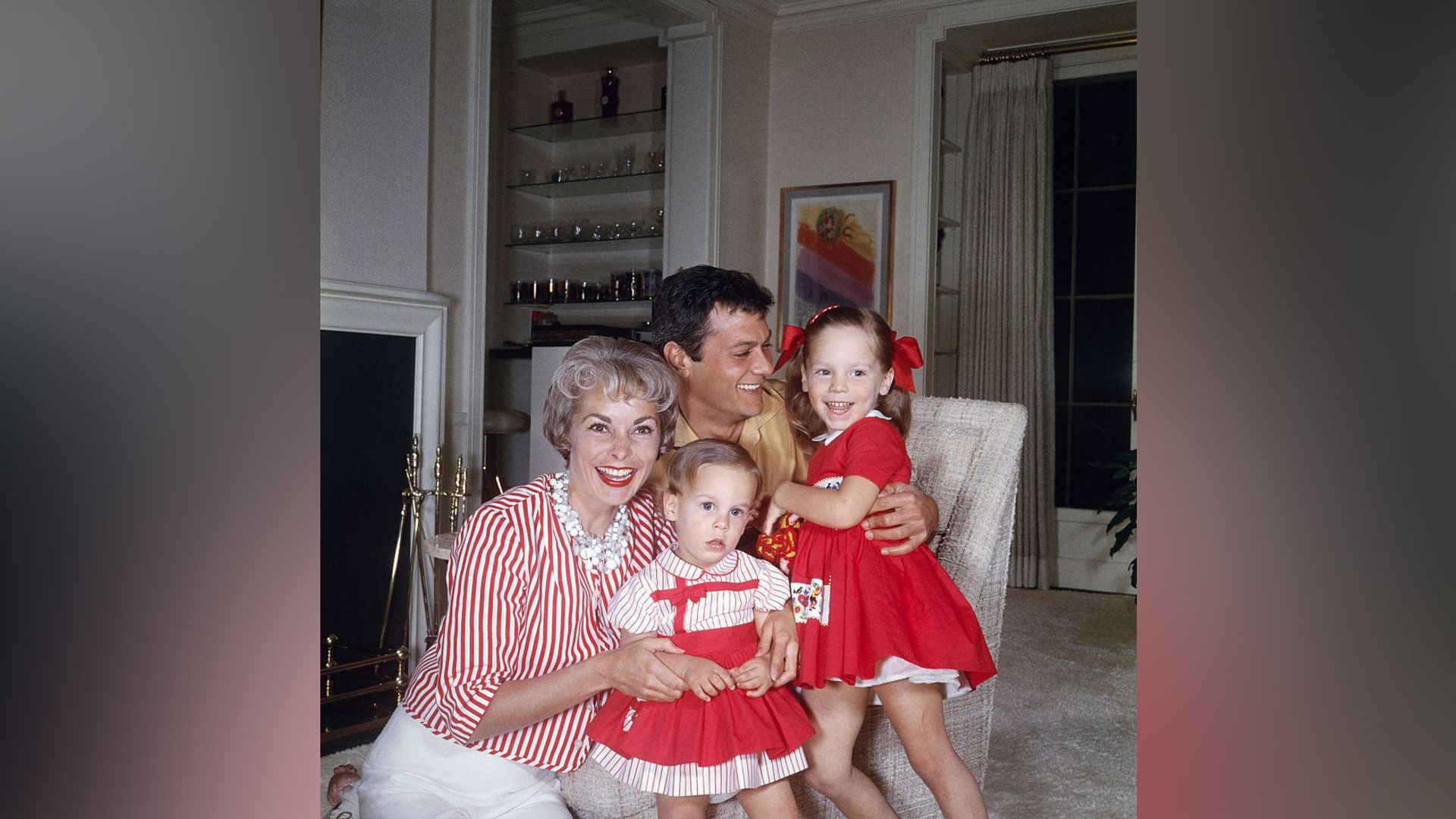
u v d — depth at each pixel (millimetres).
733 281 1887
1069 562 5355
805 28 5188
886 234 5016
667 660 1456
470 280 3750
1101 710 3322
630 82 5594
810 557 1679
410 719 1553
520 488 1572
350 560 3316
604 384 1490
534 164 5703
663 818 1462
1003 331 5266
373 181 3363
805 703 1656
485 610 1455
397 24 3420
